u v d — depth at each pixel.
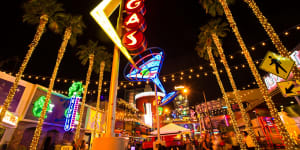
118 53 6.03
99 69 22.36
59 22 14.26
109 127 4.75
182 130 17.03
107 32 5.10
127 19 9.07
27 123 16.53
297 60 12.11
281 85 4.93
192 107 24.81
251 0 10.73
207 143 9.88
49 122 19.06
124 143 4.62
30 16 12.93
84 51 19.50
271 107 9.53
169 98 24.11
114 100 5.21
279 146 14.75
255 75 10.59
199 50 20.73
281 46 8.96
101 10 5.00
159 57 22.39
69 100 22.61
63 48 13.58
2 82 14.61
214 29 17.47
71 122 21.06
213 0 15.39
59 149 12.77
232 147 8.34
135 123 47.03
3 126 13.82
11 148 14.20
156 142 15.00
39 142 17.52
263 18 10.00
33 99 17.31
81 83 23.61
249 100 25.67
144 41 8.22
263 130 17.12
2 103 14.25
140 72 22.22
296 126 13.63
